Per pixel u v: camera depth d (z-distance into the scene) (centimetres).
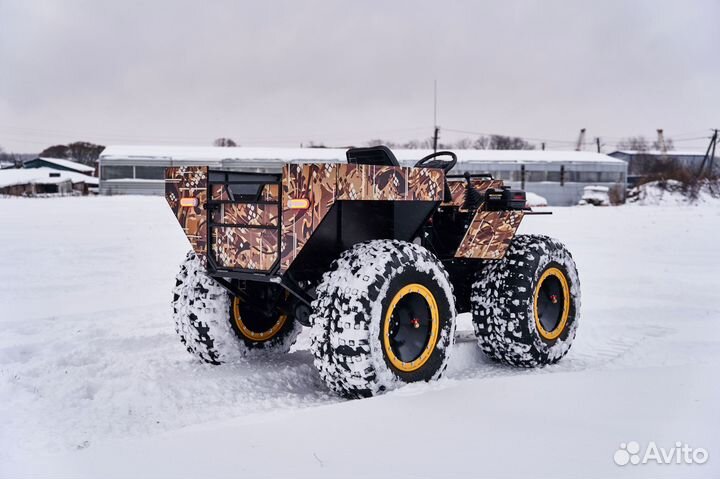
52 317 632
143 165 3509
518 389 359
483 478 243
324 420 310
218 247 401
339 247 406
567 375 388
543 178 4078
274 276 373
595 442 279
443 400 340
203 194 403
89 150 8575
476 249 457
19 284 814
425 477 245
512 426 299
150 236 1367
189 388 399
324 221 389
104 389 398
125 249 1161
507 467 253
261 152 3522
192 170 407
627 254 1210
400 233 432
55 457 276
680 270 1005
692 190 3975
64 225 1549
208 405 372
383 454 267
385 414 317
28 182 4288
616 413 318
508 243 460
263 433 293
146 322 614
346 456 265
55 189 4388
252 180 391
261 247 379
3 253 1066
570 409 324
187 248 1200
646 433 289
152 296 755
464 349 481
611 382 373
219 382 411
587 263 1084
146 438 296
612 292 808
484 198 462
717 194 4003
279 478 246
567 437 284
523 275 457
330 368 367
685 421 305
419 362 389
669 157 5616
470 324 609
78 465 263
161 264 1011
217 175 409
